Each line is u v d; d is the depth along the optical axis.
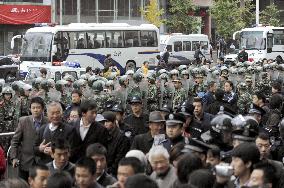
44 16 110.12
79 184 16.62
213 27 140.62
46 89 39.19
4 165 23.25
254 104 29.08
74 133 23.11
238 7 135.38
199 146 17.72
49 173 17.20
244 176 16.34
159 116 22.41
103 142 23.45
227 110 31.52
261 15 135.88
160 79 44.50
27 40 81.69
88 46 85.31
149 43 91.38
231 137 20.56
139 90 42.31
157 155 17.33
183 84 46.09
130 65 90.00
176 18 125.19
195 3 135.62
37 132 23.89
